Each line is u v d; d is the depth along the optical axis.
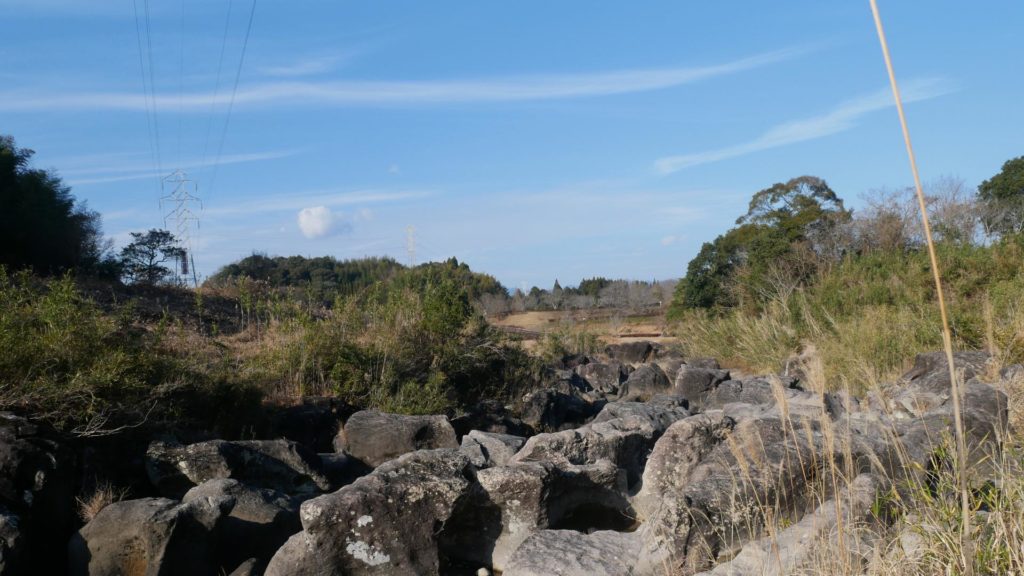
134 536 6.43
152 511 6.56
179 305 18.44
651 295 61.81
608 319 48.09
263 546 7.23
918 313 18.91
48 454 7.29
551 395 15.12
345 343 13.76
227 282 22.25
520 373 16.34
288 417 11.23
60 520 7.29
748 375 21.36
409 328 15.15
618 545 5.67
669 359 25.53
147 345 10.17
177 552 6.52
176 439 8.84
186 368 10.19
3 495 6.81
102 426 8.53
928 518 4.48
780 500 5.71
